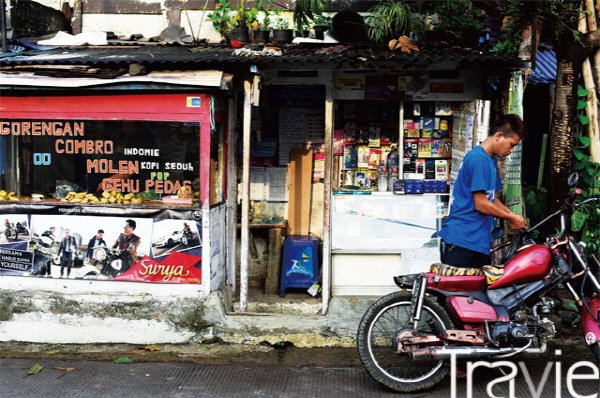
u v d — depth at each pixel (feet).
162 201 21.26
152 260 21.16
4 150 21.62
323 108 24.29
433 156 23.06
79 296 21.24
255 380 18.56
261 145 24.47
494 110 22.12
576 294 17.70
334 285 22.66
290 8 25.71
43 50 23.76
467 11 24.50
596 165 23.36
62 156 21.47
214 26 25.35
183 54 21.47
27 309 21.25
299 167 24.49
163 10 26.05
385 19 22.41
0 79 20.40
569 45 22.94
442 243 19.19
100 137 21.29
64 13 26.78
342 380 18.58
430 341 17.20
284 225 24.31
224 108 22.62
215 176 22.16
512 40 22.03
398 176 23.16
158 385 18.16
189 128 20.86
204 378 18.67
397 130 23.24
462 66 21.42
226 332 20.97
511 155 21.72
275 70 21.76
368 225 22.59
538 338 17.47
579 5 22.75
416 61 20.45
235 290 23.81
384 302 17.63
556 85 23.43
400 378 17.69
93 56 21.29
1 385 18.08
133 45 24.70
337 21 22.80
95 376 18.75
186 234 21.03
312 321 20.95
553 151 23.45
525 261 17.52
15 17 24.47
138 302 21.03
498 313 17.33
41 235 21.47
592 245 22.85
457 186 18.51
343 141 23.39
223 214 22.80
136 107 20.89
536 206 24.99
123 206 21.09
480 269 17.84
